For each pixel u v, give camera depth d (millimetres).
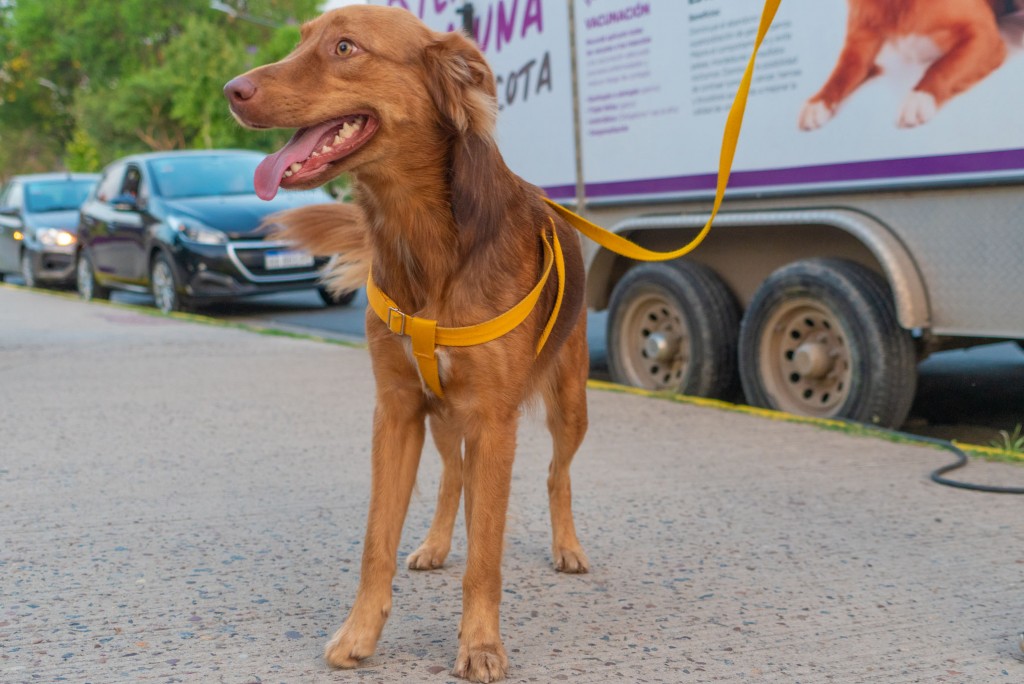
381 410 3092
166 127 45000
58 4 51281
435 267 2961
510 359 2994
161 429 6035
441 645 3104
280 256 12125
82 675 2844
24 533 4078
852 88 5641
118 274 13625
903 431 6414
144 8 48375
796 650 3080
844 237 6207
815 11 5766
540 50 7578
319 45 2871
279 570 3703
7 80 57812
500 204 3025
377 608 2988
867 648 3096
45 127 60344
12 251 17531
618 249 3871
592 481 4930
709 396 6875
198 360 8703
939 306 5457
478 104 2932
